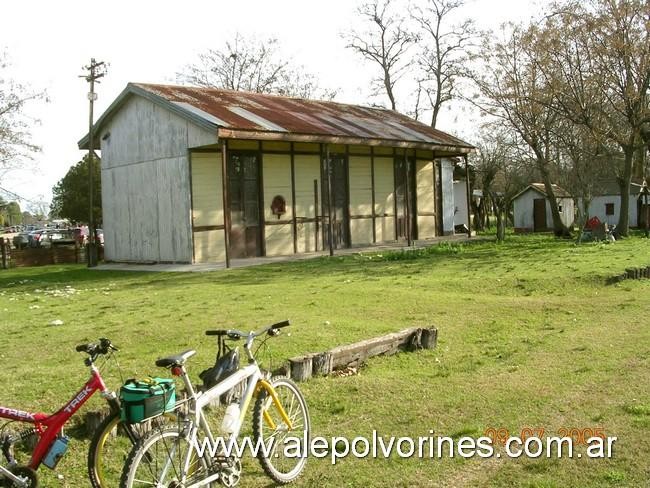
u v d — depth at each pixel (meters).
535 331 9.16
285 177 21.84
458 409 5.90
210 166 19.75
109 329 9.11
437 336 8.35
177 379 6.34
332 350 7.00
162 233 20.42
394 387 6.48
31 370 6.88
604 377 6.82
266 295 12.25
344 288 12.93
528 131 27.95
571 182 28.45
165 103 19.36
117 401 3.86
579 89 24.94
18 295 14.07
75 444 5.01
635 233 29.16
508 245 23.11
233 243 20.44
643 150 35.66
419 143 24.00
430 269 15.88
